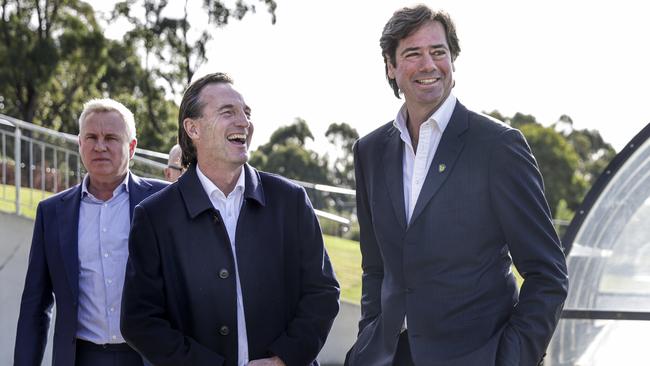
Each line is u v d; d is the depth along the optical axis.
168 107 26.38
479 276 2.68
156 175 9.05
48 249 3.58
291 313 3.09
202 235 2.95
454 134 2.72
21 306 3.61
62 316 3.52
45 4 25.14
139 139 25.59
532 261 2.66
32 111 24.86
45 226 3.63
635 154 4.47
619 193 4.56
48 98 25.89
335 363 8.72
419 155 2.77
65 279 3.53
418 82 2.74
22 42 23.94
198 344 2.89
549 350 4.63
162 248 2.95
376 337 2.89
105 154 3.58
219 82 3.00
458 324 2.67
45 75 23.95
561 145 34.28
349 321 8.77
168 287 2.94
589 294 4.61
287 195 3.11
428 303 2.70
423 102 2.75
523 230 2.64
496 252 2.72
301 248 3.10
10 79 23.78
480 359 2.62
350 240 11.83
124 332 2.92
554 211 32.69
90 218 3.61
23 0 24.81
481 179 2.67
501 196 2.65
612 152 41.41
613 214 4.57
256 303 2.97
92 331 3.53
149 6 25.95
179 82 26.23
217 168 2.99
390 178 2.83
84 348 3.54
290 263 3.09
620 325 4.57
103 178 3.60
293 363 2.96
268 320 2.99
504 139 2.67
